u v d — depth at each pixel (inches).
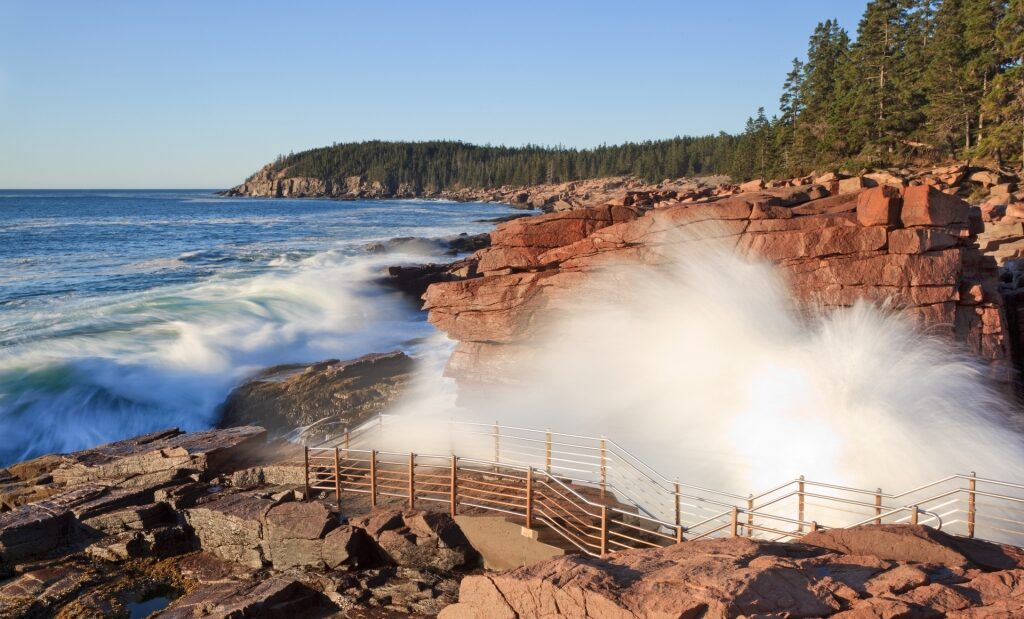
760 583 278.4
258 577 518.3
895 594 269.1
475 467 643.5
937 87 3031.5
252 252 2773.1
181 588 522.9
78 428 991.0
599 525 506.9
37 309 1594.5
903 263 694.5
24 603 501.4
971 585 274.2
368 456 680.4
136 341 1311.5
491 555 509.0
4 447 930.1
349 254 2640.3
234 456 700.7
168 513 605.9
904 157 3186.5
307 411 1027.3
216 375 1164.5
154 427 1018.7
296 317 1587.1
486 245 2842.0
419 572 492.7
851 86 3582.7
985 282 741.3
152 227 4421.8
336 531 520.4
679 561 322.7
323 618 462.9
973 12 2997.0
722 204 750.5
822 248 712.4
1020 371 792.3
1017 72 2456.9
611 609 279.3
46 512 596.1
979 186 2397.9
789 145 4227.4
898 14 3735.2
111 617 483.8
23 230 4065.0
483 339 838.5
